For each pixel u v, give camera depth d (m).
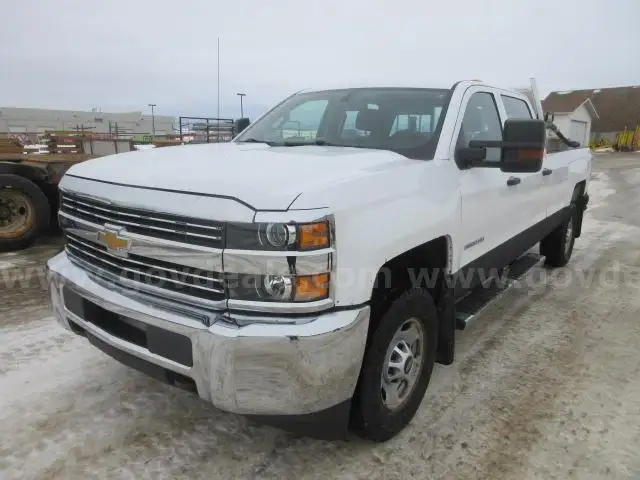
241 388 2.19
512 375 3.68
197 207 2.20
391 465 2.69
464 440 2.90
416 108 3.42
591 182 18.03
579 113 37.91
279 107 4.27
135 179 2.49
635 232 8.88
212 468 2.64
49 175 7.18
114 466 2.63
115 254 2.50
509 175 3.89
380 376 2.63
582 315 4.89
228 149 3.29
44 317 4.47
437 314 3.19
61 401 3.19
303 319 2.18
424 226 2.75
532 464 2.71
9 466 2.60
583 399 3.36
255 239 2.10
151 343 2.41
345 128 3.59
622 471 2.67
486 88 3.82
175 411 3.12
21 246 6.91
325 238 2.16
